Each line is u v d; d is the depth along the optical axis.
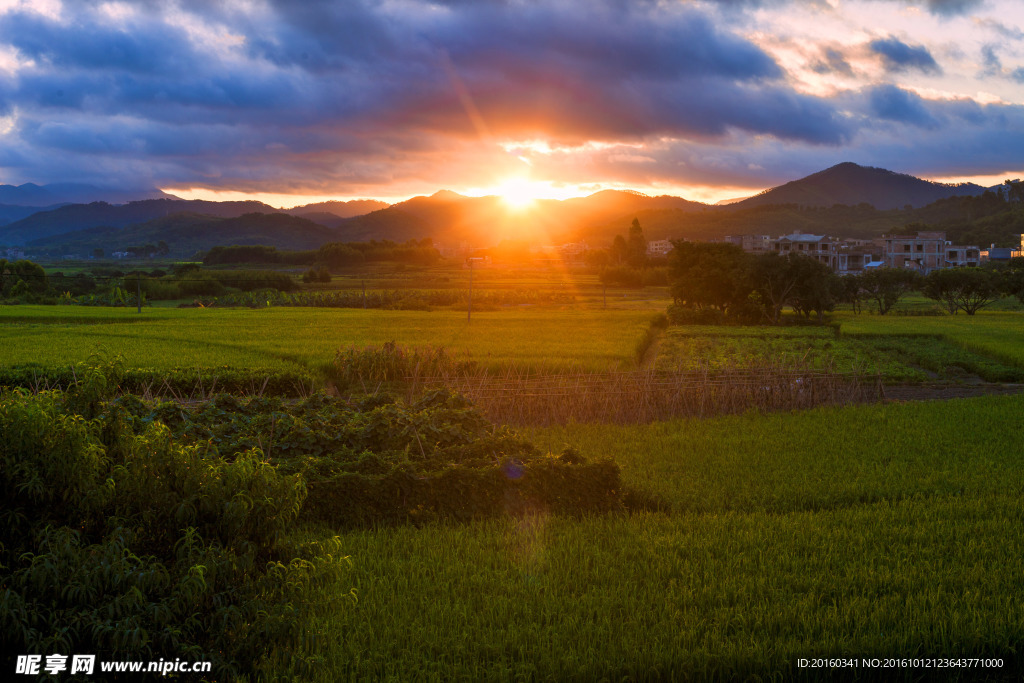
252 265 178.38
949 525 10.18
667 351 38.75
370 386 25.86
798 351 38.81
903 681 6.84
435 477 10.97
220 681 5.87
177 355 29.50
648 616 7.49
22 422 6.12
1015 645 7.02
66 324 46.50
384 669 6.43
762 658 6.70
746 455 14.32
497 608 7.57
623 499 11.66
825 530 9.98
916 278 68.31
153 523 6.39
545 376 25.23
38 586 5.55
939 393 26.03
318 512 10.61
